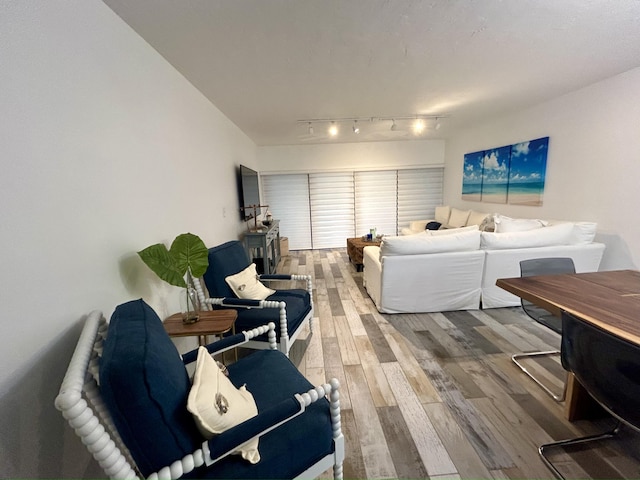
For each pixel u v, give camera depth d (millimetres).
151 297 1638
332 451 1081
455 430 1477
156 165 1742
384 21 1591
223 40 1696
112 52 1346
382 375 1941
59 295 998
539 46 1965
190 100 2295
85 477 1059
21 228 861
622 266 2691
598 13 1582
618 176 2668
